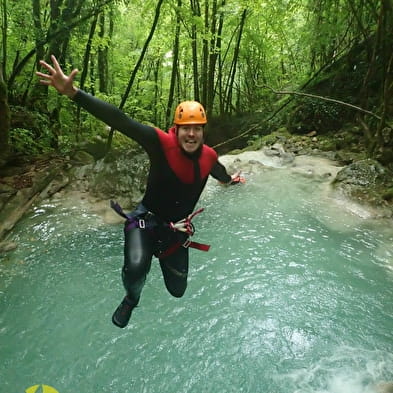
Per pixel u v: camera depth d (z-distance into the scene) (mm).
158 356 3475
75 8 7227
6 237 5031
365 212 6105
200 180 2439
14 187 5965
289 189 7141
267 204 6590
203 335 3723
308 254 5074
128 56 12656
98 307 4035
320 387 3174
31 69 8344
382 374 3285
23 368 3293
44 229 5281
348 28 10664
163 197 2428
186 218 2516
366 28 10102
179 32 10289
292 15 12312
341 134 9984
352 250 5176
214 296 4262
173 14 9727
